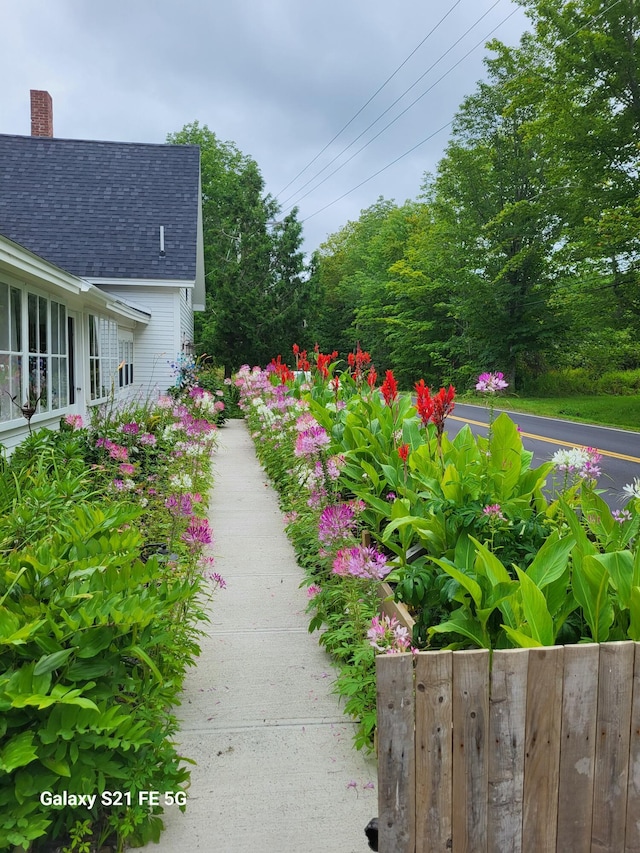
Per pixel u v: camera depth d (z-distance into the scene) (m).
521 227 25.77
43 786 1.69
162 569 3.06
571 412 18.92
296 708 2.73
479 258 27.53
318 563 3.87
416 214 38.50
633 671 1.71
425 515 3.15
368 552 2.62
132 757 1.91
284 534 5.32
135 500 4.55
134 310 11.81
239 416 14.53
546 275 26.98
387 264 37.59
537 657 1.64
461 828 1.64
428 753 1.61
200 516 5.27
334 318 40.19
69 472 4.17
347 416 5.48
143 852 1.92
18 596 2.13
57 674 1.93
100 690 1.97
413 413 5.41
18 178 14.65
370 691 2.51
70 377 8.98
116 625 1.98
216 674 3.02
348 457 4.69
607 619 2.11
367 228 46.25
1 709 1.62
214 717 2.65
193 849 1.93
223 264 25.39
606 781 1.71
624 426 15.50
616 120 17.83
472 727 1.63
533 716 1.65
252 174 27.08
